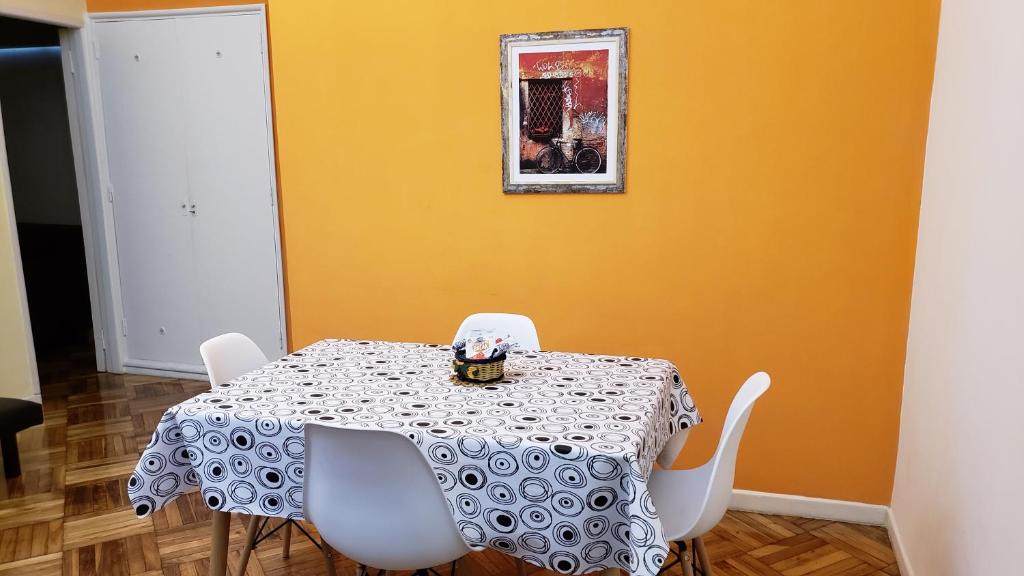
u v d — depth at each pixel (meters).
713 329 2.94
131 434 3.82
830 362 2.81
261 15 4.17
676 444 2.35
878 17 2.57
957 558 1.91
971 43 2.07
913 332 2.62
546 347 3.17
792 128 2.72
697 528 1.87
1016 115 1.64
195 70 4.35
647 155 2.91
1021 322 1.53
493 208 3.15
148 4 4.36
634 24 2.84
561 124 2.98
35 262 5.41
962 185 2.07
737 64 2.75
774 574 2.50
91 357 5.27
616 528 1.68
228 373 2.41
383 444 1.60
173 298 4.70
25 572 2.54
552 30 2.94
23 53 6.16
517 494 1.72
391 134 3.22
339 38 3.21
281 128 3.37
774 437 2.92
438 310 3.30
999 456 1.62
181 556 2.64
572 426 1.80
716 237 2.88
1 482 3.25
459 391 2.10
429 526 1.70
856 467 2.85
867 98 2.62
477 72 3.07
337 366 2.38
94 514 2.96
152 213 4.62
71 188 6.30
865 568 2.55
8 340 4.10
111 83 4.52
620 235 3.00
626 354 3.07
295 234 3.44
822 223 2.74
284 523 2.55
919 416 2.44
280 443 1.85
